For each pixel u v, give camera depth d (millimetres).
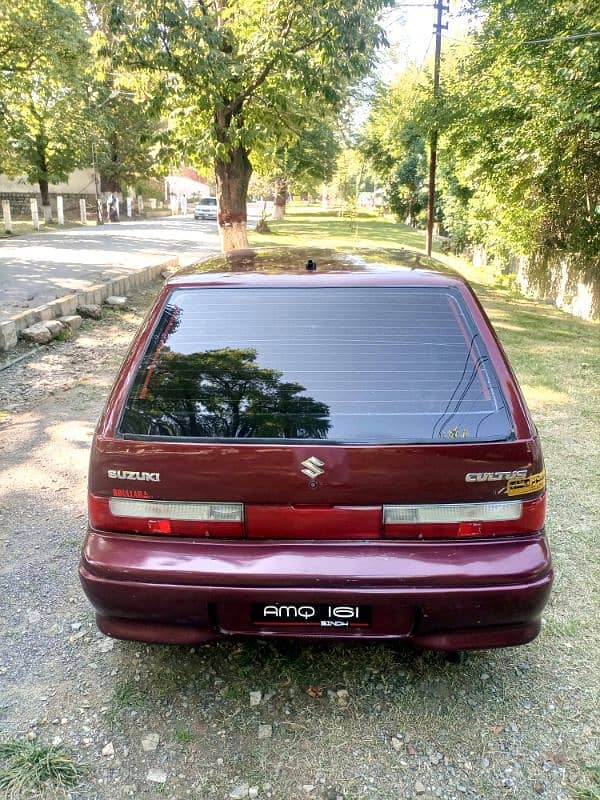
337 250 3336
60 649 2727
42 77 18359
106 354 7477
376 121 27188
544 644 2781
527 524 2188
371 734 2291
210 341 2471
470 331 2457
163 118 11828
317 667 2637
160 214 46062
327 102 10859
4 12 16031
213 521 2162
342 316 2512
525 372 6941
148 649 2734
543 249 13469
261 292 2592
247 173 11961
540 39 9117
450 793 2061
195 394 2305
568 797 2039
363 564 2113
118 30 8750
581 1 8383
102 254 15156
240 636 2248
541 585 2150
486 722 2346
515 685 2537
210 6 10336
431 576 2098
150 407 2275
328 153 22766
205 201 40625
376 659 2688
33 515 3875
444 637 2209
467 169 13000
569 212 11688
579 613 2990
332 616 2178
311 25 8922
